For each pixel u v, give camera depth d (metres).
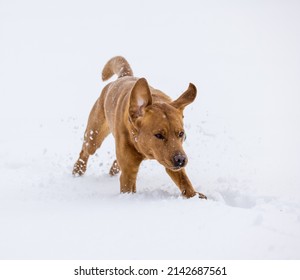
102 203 6.73
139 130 6.82
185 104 7.04
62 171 9.47
